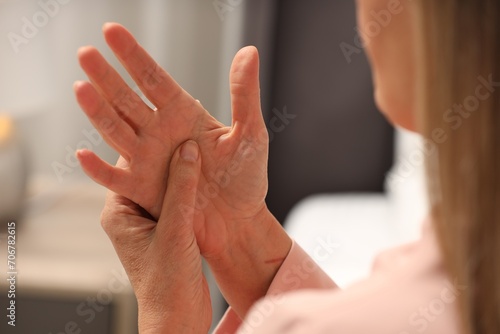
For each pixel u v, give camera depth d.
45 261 1.64
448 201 0.48
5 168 1.77
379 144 2.74
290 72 2.72
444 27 0.48
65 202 1.99
